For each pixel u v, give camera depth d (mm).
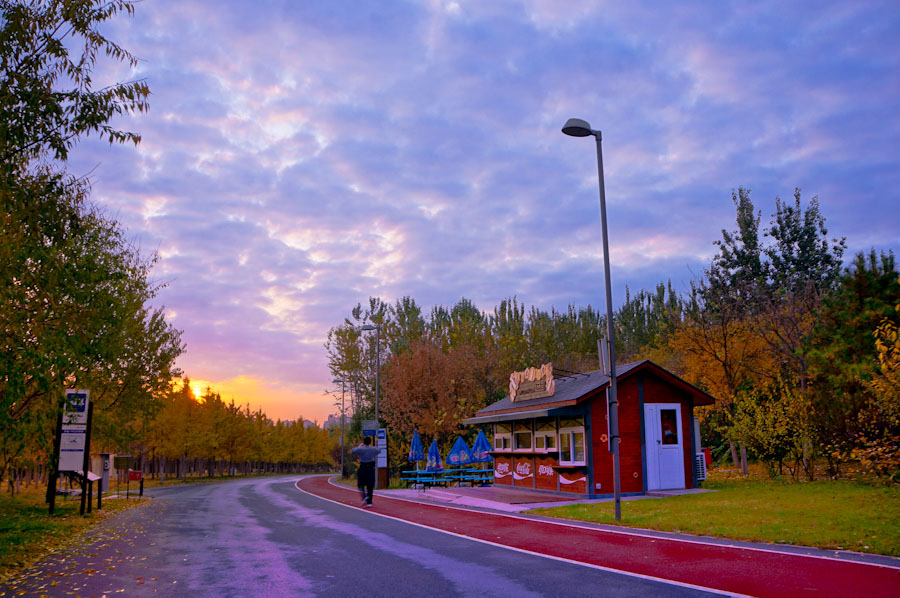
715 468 30406
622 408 19047
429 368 40188
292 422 100500
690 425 19953
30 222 9047
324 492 27828
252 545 10852
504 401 25812
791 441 20000
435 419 38562
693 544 9695
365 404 51406
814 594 6270
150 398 26609
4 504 20266
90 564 9133
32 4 8461
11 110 8258
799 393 20172
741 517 12070
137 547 10898
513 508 16328
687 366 28750
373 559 9141
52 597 6949
